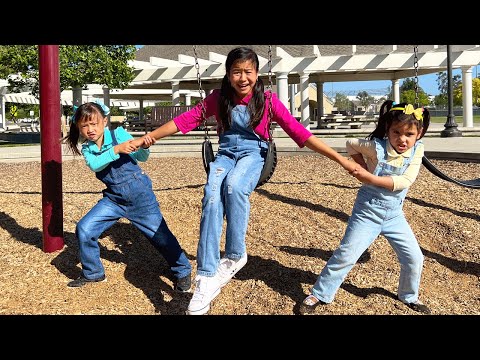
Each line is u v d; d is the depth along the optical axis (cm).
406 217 485
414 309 325
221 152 318
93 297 345
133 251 424
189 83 2456
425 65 1795
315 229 454
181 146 1344
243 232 303
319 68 1800
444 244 429
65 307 328
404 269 322
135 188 350
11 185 722
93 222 351
